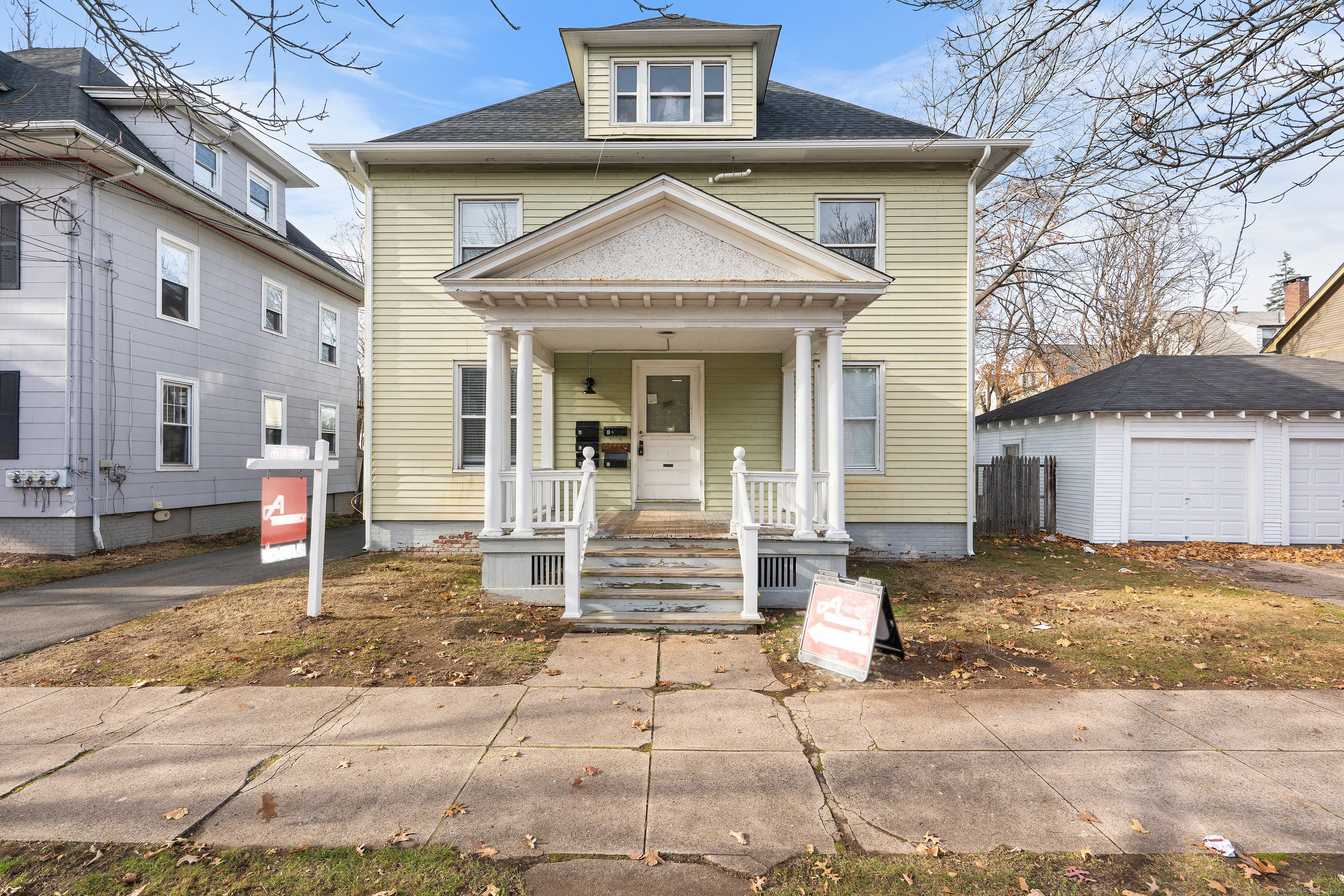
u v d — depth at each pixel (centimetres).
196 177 1268
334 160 1050
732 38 1035
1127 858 290
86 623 656
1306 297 2192
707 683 508
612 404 1068
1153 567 985
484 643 601
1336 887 271
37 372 1011
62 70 1171
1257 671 531
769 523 789
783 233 718
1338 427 1179
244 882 272
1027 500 1331
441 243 1050
